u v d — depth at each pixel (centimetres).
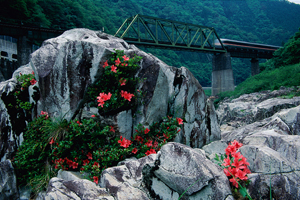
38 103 446
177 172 258
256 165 314
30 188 405
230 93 3159
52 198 263
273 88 2086
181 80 490
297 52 3039
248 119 1059
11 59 2802
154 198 269
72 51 409
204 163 263
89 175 360
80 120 405
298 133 514
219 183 250
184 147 279
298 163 336
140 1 14612
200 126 506
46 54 441
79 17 5434
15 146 445
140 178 293
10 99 466
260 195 276
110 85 412
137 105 421
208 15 15862
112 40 502
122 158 384
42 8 4300
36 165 415
